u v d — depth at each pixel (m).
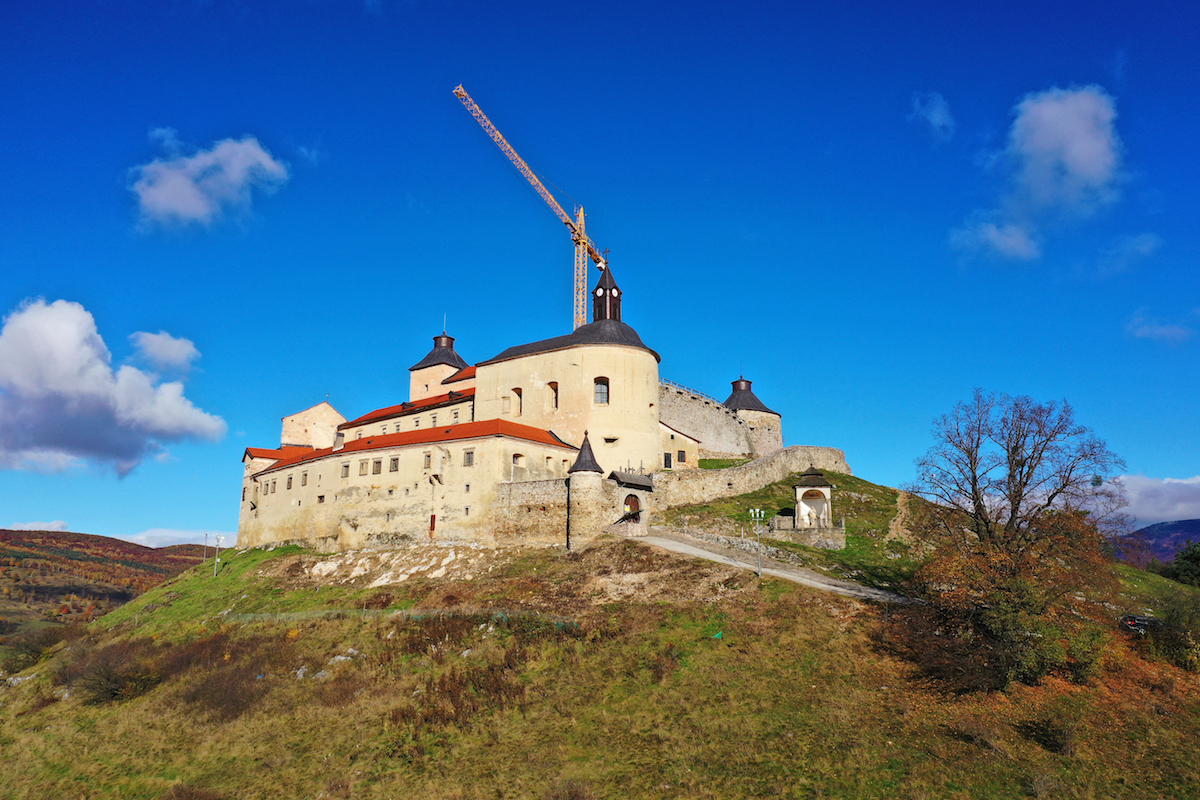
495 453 74.69
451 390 104.38
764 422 123.25
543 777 37.19
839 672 42.53
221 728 48.09
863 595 52.06
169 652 62.72
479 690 46.12
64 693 59.00
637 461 83.19
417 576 69.50
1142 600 57.94
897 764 35.00
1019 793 32.97
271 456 103.44
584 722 41.28
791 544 66.75
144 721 51.31
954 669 41.69
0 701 61.06
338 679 51.12
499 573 65.62
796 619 48.06
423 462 78.62
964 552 45.75
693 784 35.12
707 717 39.97
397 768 40.00
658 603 53.22
